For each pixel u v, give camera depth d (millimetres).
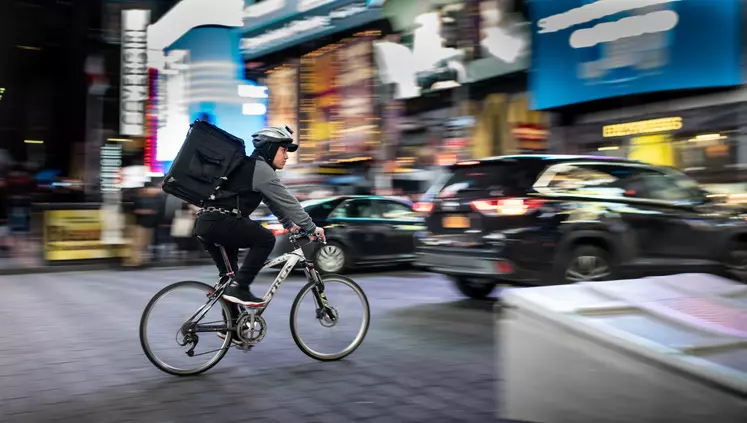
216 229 4945
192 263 13727
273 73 30109
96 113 22094
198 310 5062
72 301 8672
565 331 3232
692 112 15188
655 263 7469
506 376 3498
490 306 8078
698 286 3938
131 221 13211
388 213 11812
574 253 7117
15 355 5578
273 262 5297
